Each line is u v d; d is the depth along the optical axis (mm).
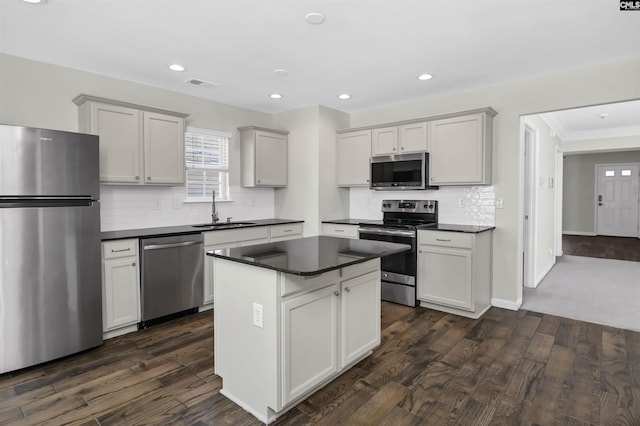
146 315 3135
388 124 4238
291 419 1906
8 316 2359
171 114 3578
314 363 2078
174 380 2311
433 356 2629
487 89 3748
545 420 1883
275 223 4328
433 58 3014
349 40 2674
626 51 2855
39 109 3027
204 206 4246
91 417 1921
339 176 4797
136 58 2992
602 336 2992
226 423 1884
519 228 3645
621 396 2102
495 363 2520
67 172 2590
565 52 2877
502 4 2180
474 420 1889
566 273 5312
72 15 2285
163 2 2141
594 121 5660
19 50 2812
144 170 3385
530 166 4531
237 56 2961
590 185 9453
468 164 3662
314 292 2055
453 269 3492
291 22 2400
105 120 3123
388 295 3984
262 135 4512
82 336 2676
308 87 3801
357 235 4234
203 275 3564
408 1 2146
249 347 1994
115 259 2955
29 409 1990
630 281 4828
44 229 2488
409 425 1853
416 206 4297
